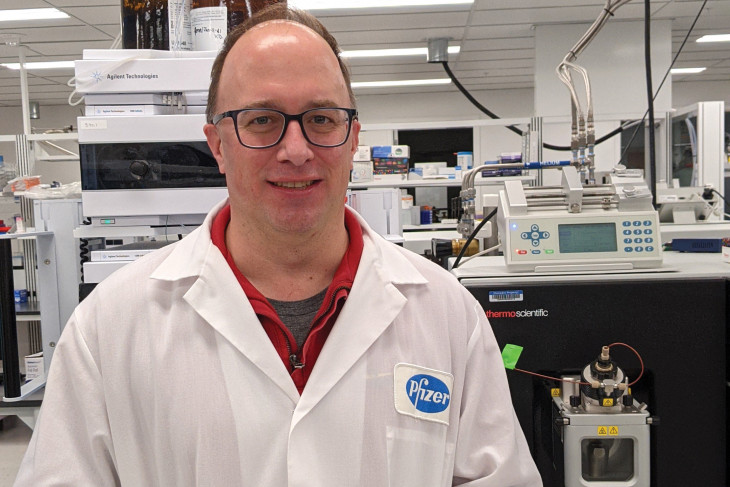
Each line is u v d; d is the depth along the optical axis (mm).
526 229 1160
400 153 4203
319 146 682
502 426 794
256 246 745
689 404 1072
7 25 4781
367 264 763
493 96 8328
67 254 1791
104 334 716
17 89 7234
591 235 1157
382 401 718
